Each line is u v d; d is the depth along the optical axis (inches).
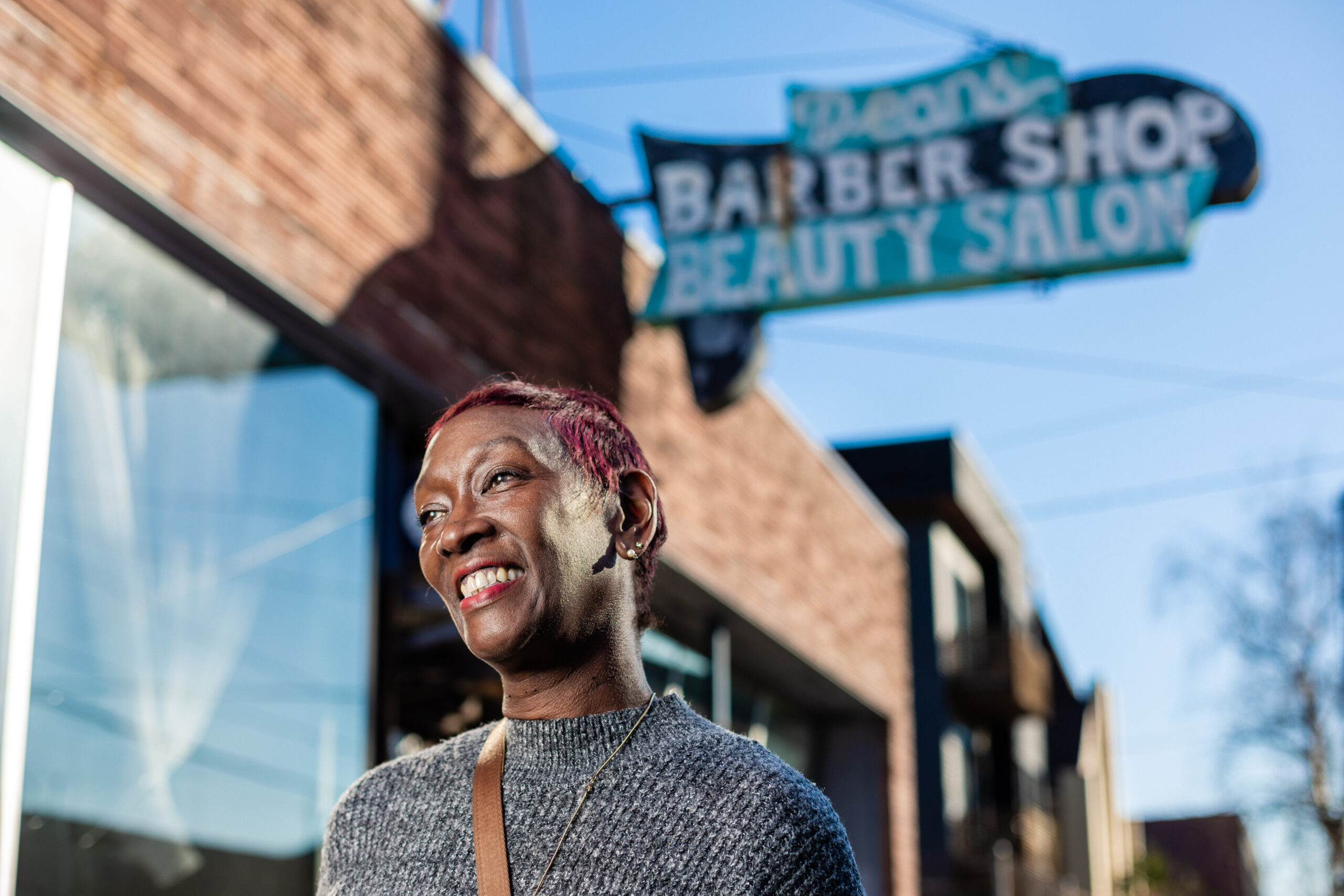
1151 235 310.2
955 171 323.6
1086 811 949.8
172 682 177.8
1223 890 1138.0
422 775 63.2
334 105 231.5
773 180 327.3
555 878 55.1
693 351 325.1
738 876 53.9
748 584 363.3
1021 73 327.3
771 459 394.6
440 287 252.8
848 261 320.5
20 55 167.6
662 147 328.8
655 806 56.0
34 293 165.6
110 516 172.4
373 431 229.0
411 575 236.2
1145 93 320.8
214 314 198.5
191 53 198.4
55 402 167.2
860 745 466.0
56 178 173.5
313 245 219.3
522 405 64.3
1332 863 679.1
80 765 161.0
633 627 64.4
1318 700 693.3
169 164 189.9
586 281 311.1
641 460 66.7
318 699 203.6
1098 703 1103.6
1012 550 841.5
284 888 190.1
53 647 160.2
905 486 709.3
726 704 361.7
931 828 674.8
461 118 271.0
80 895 157.8
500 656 59.7
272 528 201.5
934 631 698.8
